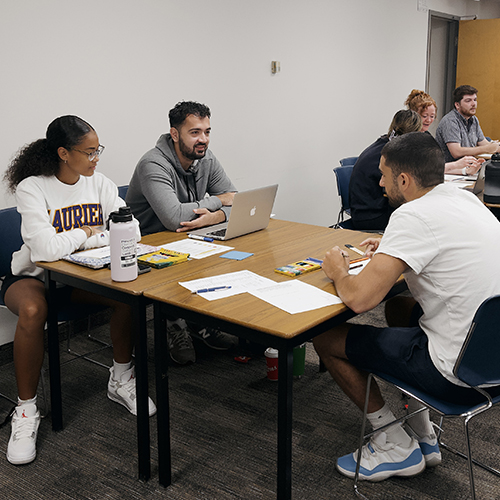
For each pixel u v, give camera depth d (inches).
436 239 57.7
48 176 84.4
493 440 81.0
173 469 75.3
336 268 65.2
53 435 83.9
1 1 99.3
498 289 57.7
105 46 118.1
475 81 297.1
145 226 106.6
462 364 54.5
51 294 79.1
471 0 304.3
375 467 71.1
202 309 59.7
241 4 151.0
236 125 156.6
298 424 85.8
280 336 54.3
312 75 184.5
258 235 93.0
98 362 108.7
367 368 66.6
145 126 130.2
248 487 71.4
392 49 230.8
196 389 97.4
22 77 104.6
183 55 136.4
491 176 109.0
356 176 135.6
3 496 70.2
